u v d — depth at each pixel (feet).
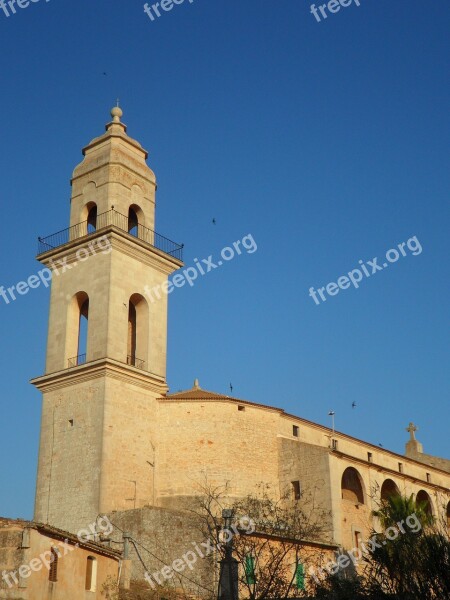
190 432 166.81
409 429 270.26
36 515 158.10
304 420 187.42
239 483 164.96
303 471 169.68
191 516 137.80
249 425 172.04
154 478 163.02
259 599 107.04
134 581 134.21
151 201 184.85
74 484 155.22
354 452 203.00
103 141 183.52
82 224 178.29
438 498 203.41
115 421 158.20
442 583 87.25
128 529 143.43
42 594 104.37
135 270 174.29
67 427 161.38
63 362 169.58
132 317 181.06
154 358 173.06
